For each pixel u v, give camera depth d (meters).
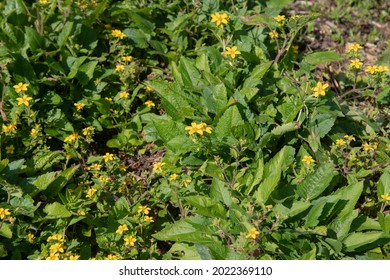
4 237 1.00
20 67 1.17
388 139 1.14
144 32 1.31
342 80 1.30
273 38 1.29
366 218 1.01
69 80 1.22
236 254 0.93
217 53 1.21
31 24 1.28
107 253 1.01
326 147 1.14
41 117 1.16
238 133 1.08
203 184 1.06
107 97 1.23
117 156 1.17
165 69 1.30
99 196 1.06
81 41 1.26
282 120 1.14
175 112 1.13
